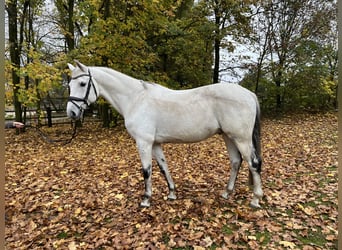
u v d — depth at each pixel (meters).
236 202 3.20
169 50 9.77
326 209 2.91
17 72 5.93
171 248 2.36
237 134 2.82
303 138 7.05
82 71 2.94
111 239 2.54
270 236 2.47
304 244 2.33
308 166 4.56
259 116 2.93
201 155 5.64
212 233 2.53
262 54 11.23
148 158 3.03
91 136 8.28
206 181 4.02
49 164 5.31
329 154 5.27
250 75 11.91
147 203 3.18
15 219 3.04
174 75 10.53
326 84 10.84
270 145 6.35
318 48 10.81
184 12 10.88
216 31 10.41
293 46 10.70
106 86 3.04
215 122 2.87
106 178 4.34
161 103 2.93
